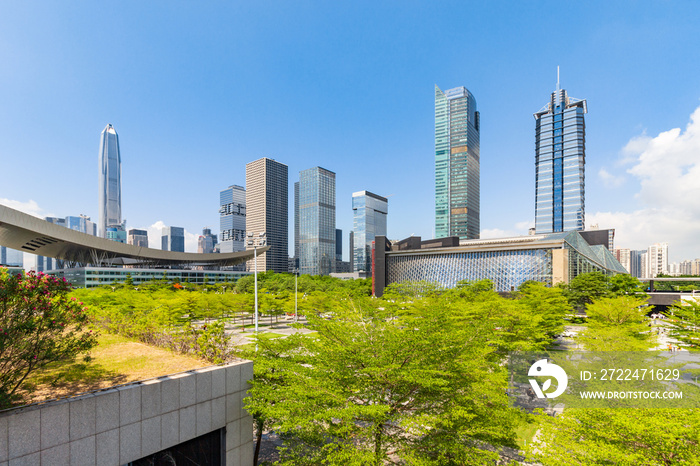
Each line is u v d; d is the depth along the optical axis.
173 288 102.88
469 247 110.69
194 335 15.33
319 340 15.73
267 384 14.02
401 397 13.43
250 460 13.28
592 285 71.56
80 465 8.88
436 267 117.00
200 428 11.65
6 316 9.08
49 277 10.02
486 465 12.24
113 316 19.25
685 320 33.22
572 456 12.19
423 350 12.71
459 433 12.52
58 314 9.85
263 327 62.81
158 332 16.39
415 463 11.43
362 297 19.94
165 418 10.70
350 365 13.53
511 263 103.12
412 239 140.50
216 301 61.28
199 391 11.64
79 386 10.43
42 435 8.30
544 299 43.88
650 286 90.19
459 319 29.56
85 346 10.71
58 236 103.38
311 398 12.26
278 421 14.45
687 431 10.62
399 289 89.31
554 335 45.47
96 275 118.25
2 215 87.00
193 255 152.88
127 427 9.83
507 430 13.36
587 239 135.50
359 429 12.80
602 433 12.09
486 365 17.77
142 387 10.20
